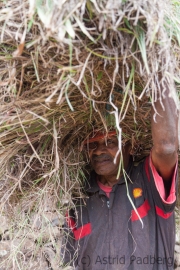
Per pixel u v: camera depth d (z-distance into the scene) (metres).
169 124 1.25
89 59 1.04
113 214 1.60
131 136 1.54
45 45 1.00
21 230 1.63
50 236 1.58
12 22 1.01
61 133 1.45
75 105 1.28
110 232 1.59
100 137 1.50
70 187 1.57
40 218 1.68
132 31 0.99
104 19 0.93
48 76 1.09
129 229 1.57
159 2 1.02
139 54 1.04
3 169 1.48
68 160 1.56
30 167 1.42
